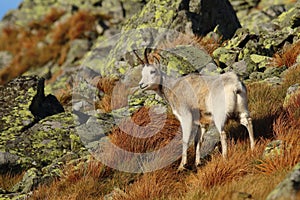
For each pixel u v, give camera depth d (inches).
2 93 1135.0
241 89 772.0
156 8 1476.4
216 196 659.4
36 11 2706.7
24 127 1056.2
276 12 1839.3
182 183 794.8
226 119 780.0
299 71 1046.4
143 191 769.6
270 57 1216.2
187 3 1486.2
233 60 1222.9
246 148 807.1
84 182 844.0
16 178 946.7
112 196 796.0
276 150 738.2
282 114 864.9
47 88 1900.8
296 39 1291.8
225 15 1524.4
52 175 896.9
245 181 679.1
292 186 569.6
